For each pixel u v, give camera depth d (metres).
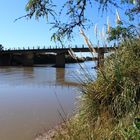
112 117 6.62
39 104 17.80
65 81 35.19
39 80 37.19
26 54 86.06
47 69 66.44
